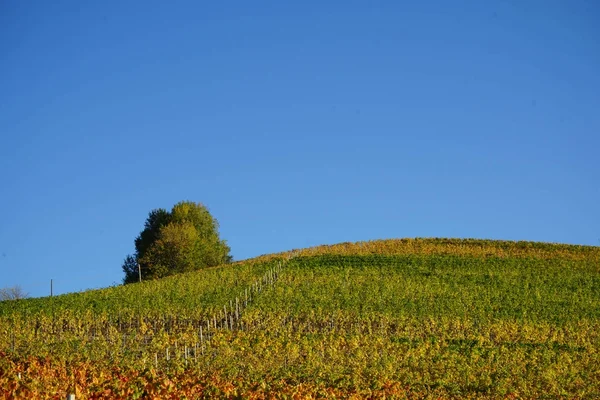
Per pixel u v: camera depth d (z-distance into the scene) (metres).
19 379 22.23
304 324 42.56
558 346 37.66
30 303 47.72
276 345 35.56
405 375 30.72
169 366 29.78
